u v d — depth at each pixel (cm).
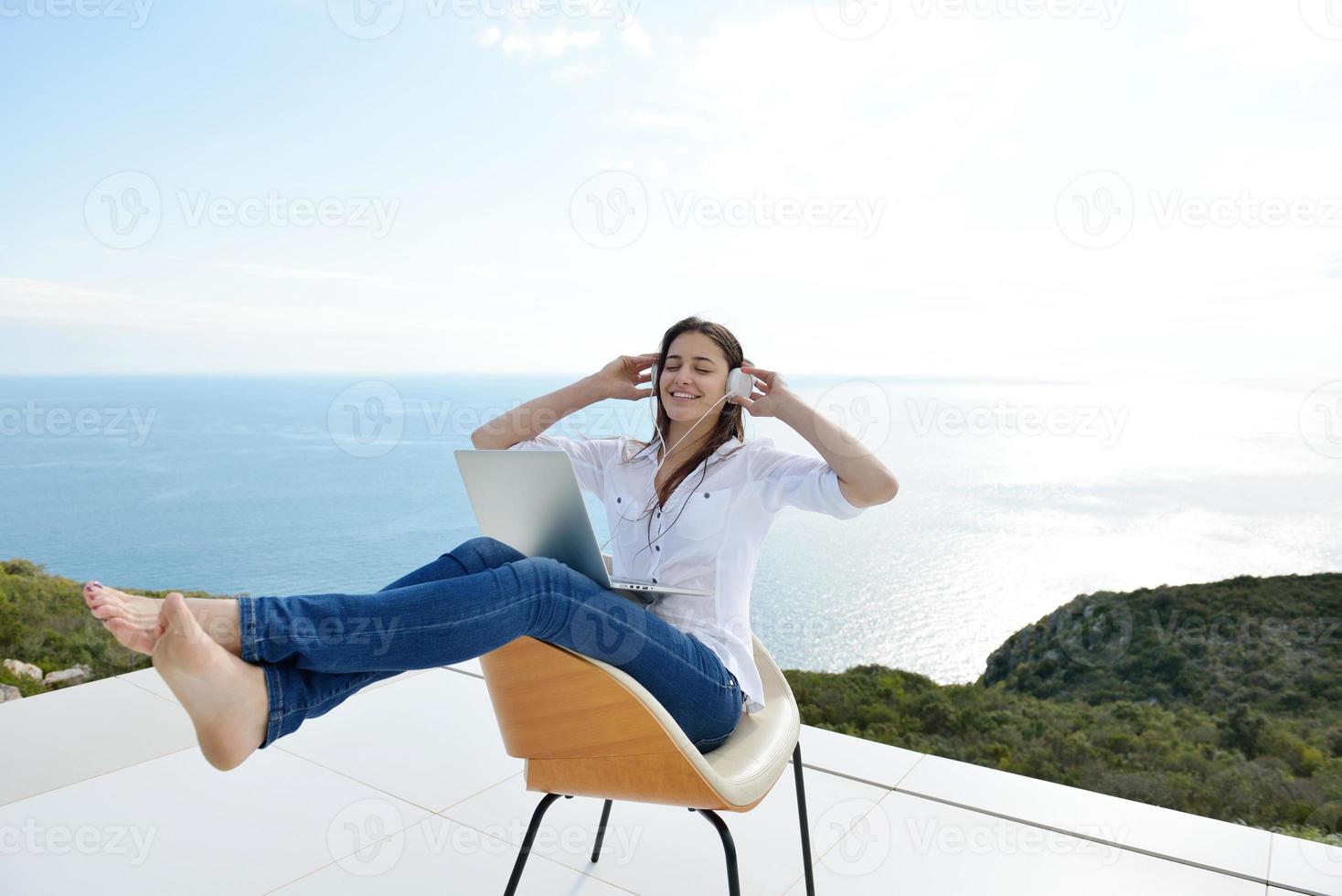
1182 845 185
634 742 114
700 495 153
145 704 256
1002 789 211
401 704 259
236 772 213
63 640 331
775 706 150
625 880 168
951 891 166
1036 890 167
